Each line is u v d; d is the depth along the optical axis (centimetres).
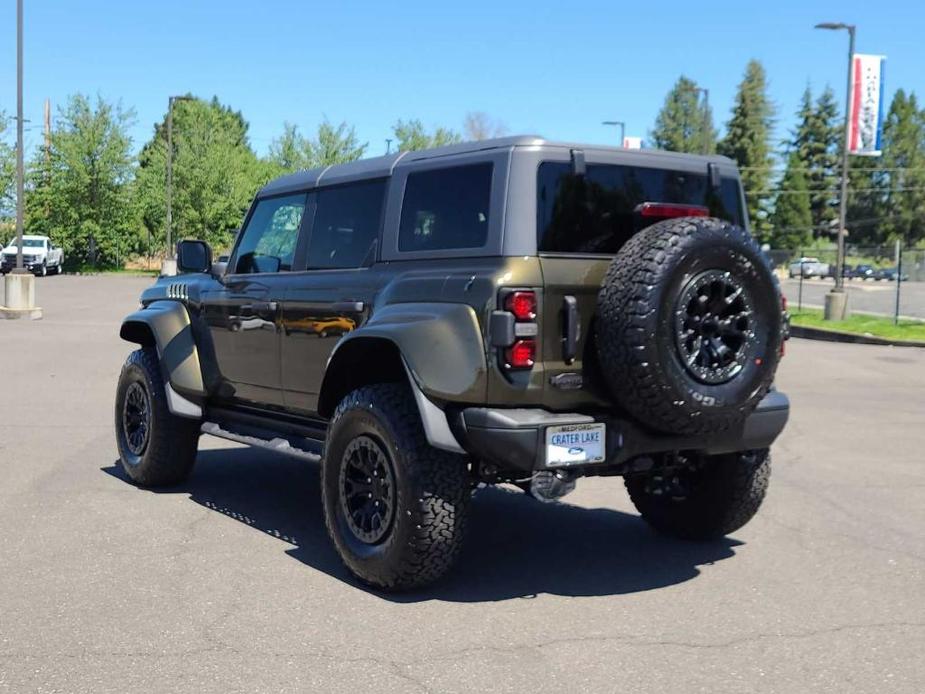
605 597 493
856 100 2938
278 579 513
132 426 732
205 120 6431
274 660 404
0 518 625
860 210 10819
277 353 605
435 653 413
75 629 436
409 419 475
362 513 501
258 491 723
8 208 6103
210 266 673
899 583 520
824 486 762
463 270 475
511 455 447
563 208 479
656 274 435
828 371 1630
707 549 586
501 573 533
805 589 509
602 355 450
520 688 378
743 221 554
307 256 598
